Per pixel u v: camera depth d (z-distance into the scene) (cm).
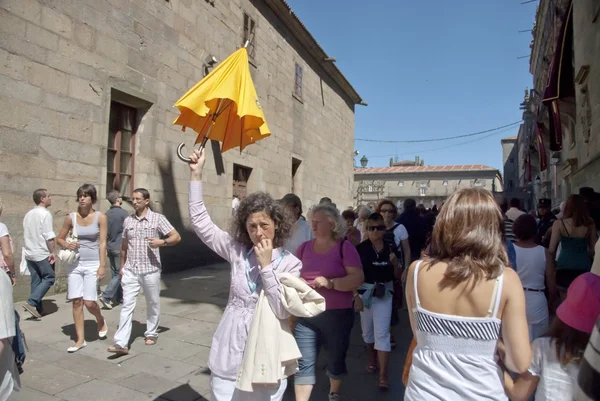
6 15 635
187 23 1046
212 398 244
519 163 4400
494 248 179
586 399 106
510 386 182
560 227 446
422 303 188
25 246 588
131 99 892
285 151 1599
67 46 732
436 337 181
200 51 1097
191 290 812
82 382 397
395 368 471
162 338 527
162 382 405
